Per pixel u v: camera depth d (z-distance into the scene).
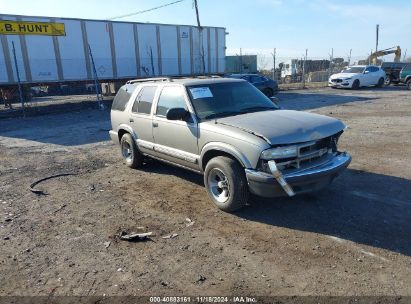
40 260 3.86
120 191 5.95
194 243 4.11
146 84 6.64
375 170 6.48
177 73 23.50
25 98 22.52
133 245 4.12
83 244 4.18
